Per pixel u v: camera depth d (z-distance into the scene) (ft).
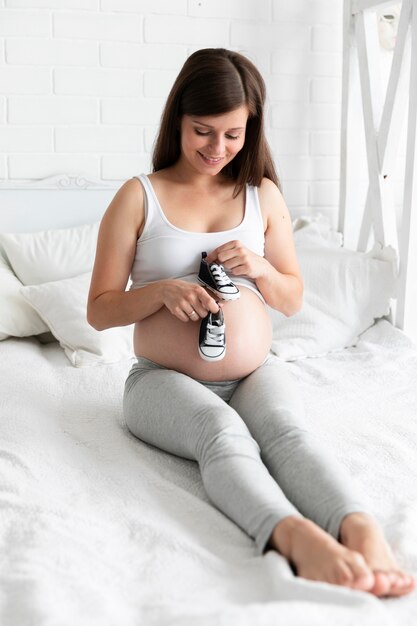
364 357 8.52
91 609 3.79
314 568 4.05
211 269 5.92
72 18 9.89
